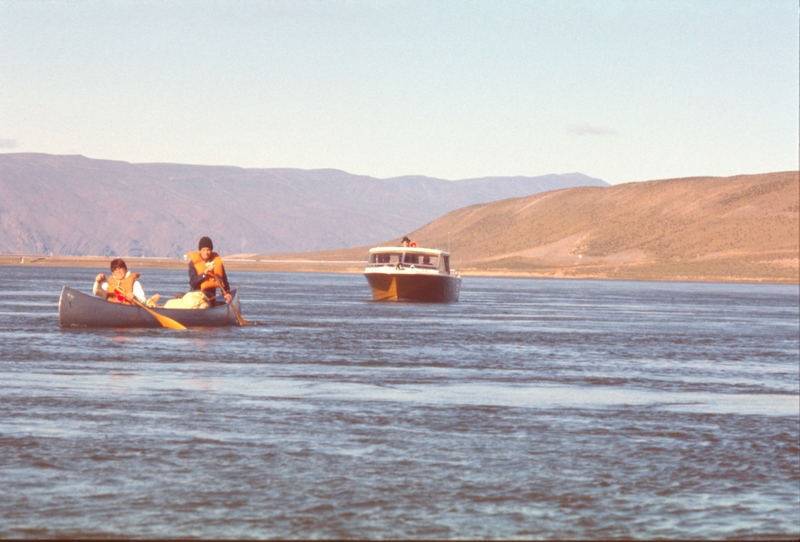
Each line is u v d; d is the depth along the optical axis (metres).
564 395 21.77
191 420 16.75
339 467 13.57
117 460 13.57
